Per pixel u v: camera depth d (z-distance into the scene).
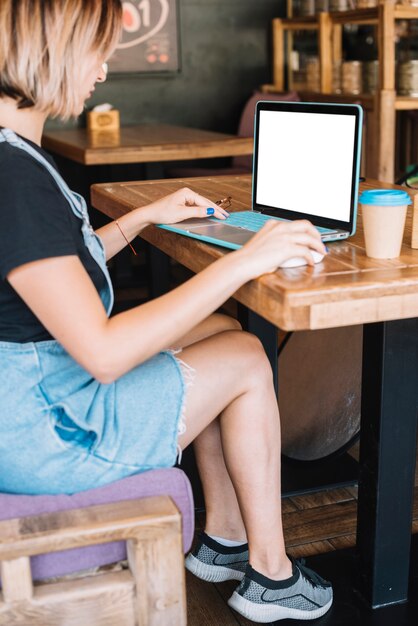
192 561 1.76
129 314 1.22
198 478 2.28
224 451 1.52
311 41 5.83
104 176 5.33
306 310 1.17
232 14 5.70
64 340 1.19
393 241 1.36
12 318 1.28
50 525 1.14
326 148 1.56
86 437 1.29
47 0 1.23
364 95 4.27
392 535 1.68
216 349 1.43
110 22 1.29
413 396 1.61
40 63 1.25
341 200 1.52
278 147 1.70
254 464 1.48
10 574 1.12
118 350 1.19
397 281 1.21
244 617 1.74
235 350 1.43
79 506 1.22
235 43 5.76
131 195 2.15
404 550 1.70
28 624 1.15
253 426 1.46
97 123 4.88
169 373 1.35
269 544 1.55
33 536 1.11
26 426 1.26
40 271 1.17
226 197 2.07
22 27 1.23
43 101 1.29
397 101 4.09
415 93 4.28
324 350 2.42
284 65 5.82
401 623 1.66
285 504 2.25
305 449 2.41
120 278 4.66
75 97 1.31
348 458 2.45
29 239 1.16
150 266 3.92
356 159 1.48
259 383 1.45
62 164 5.46
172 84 5.68
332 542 2.04
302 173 1.63
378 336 1.57
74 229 1.30
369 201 1.34
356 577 1.76
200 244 1.52
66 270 1.18
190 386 1.38
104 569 1.22
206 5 5.63
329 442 2.36
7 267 1.17
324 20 4.74
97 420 1.28
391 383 1.58
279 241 1.26
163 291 3.96
